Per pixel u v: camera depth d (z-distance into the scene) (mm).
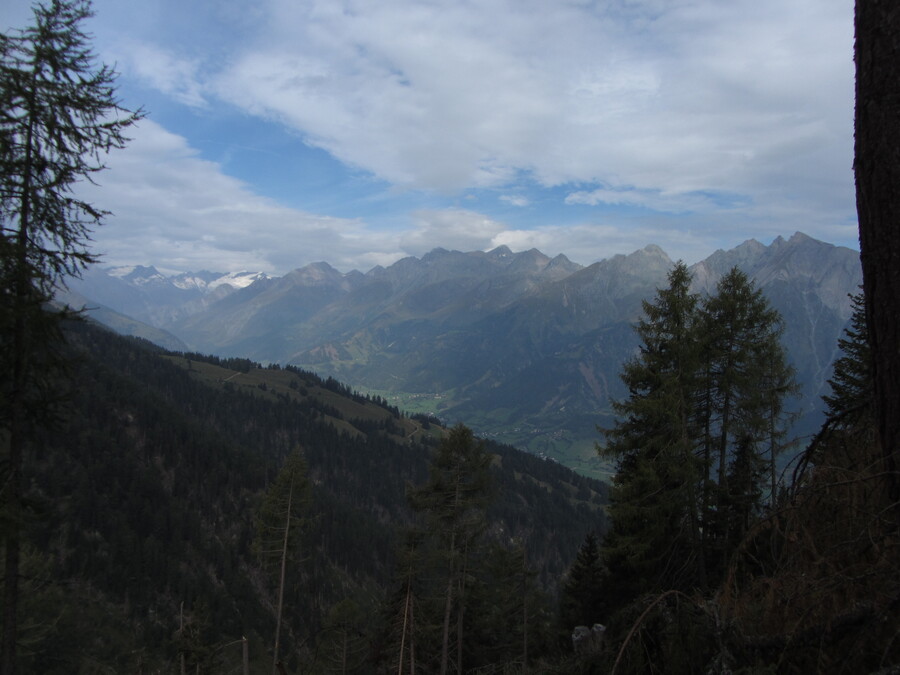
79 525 73875
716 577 13617
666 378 14211
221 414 162625
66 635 42406
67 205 9047
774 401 15547
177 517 86250
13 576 9141
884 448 3344
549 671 4227
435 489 22188
